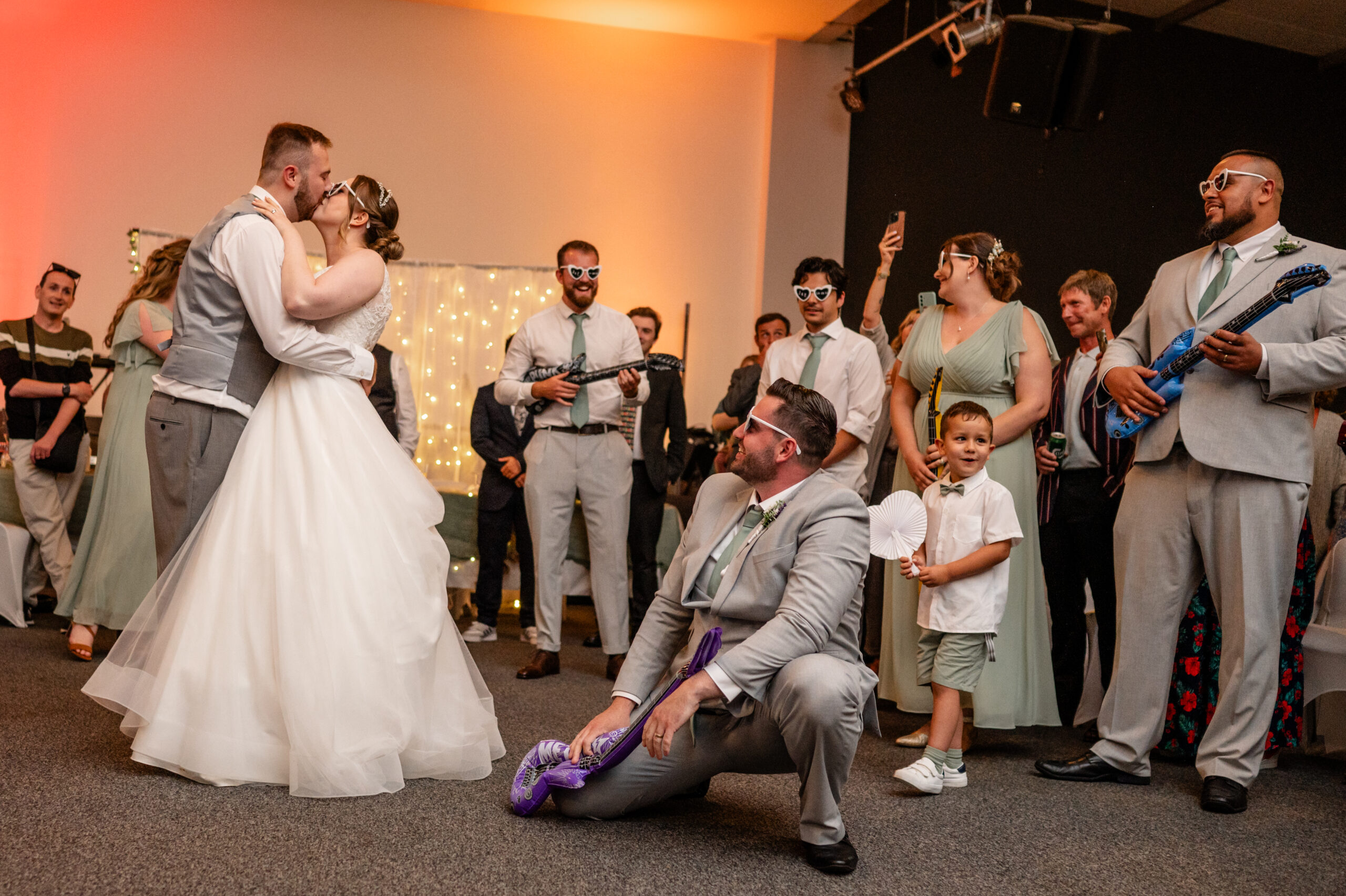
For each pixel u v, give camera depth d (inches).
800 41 346.3
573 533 209.8
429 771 105.9
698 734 91.3
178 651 100.2
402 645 102.8
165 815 90.0
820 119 346.6
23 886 72.9
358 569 101.7
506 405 177.9
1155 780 125.7
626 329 180.7
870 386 159.5
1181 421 119.3
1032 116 222.7
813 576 86.8
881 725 150.2
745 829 96.0
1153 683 122.0
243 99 319.9
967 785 118.3
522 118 336.8
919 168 312.0
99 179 311.9
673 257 345.4
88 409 302.7
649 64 345.1
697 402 345.4
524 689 158.4
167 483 106.9
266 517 102.0
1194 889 87.3
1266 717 114.3
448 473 306.0
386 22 328.5
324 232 114.4
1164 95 263.6
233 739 98.7
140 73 314.3
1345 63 243.1
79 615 159.6
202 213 317.1
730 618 91.8
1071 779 123.1
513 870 81.9
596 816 95.3
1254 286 118.7
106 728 118.2
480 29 334.3
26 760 103.8
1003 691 133.7
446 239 331.9
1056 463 159.8
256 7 320.5
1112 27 217.9
